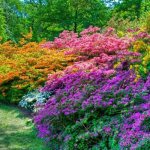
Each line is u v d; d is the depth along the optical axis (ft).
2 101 39.34
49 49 45.42
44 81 36.78
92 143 20.85
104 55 34.78
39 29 114.11
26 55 43.93
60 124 24.18
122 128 19.57
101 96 23.75
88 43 38.04
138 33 35.24
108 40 37.86
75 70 33.63
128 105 22.21
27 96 35.99
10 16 107.14
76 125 22.30
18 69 39.68
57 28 106.63
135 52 30.89
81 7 102.37
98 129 20.76
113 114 22.48
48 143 24.17
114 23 51.52
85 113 23.09
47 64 38.68
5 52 49.39
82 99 24.68
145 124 18.75
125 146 17.53
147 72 26.86
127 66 30.14
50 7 105.70
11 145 25.70
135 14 102.32
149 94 22.90
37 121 25.48
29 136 27.37
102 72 29.50
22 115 33.09
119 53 32.24
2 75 39.88
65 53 39.68
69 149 21.11
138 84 25.03
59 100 27.76
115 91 24.34
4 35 92.89
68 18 103.40
